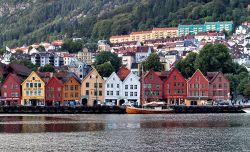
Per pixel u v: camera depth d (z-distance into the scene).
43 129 130.62
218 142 103.62
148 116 186.88
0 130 128.12
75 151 92.81
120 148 96.12
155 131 125.19
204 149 94.56
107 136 114.62
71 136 114.69
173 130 127.38
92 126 139.38
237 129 129.38
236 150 93.25
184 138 110.19
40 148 96.06
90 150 93.75
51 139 109.06
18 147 97.25
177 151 92.44
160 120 161.75
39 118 175.25
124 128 133.00
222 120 161.25
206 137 111.94
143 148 95.94
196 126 138.12
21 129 130.62
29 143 102.56
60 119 169.12
